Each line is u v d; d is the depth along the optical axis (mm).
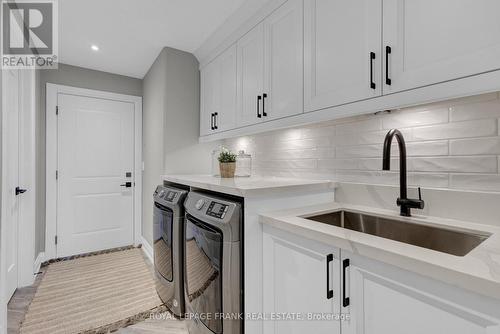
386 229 1199
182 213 1727
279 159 2014
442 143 1126
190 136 2539
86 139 2996
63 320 1721
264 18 1625
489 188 999
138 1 1736
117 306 1899
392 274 735
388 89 974
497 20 724
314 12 1282
